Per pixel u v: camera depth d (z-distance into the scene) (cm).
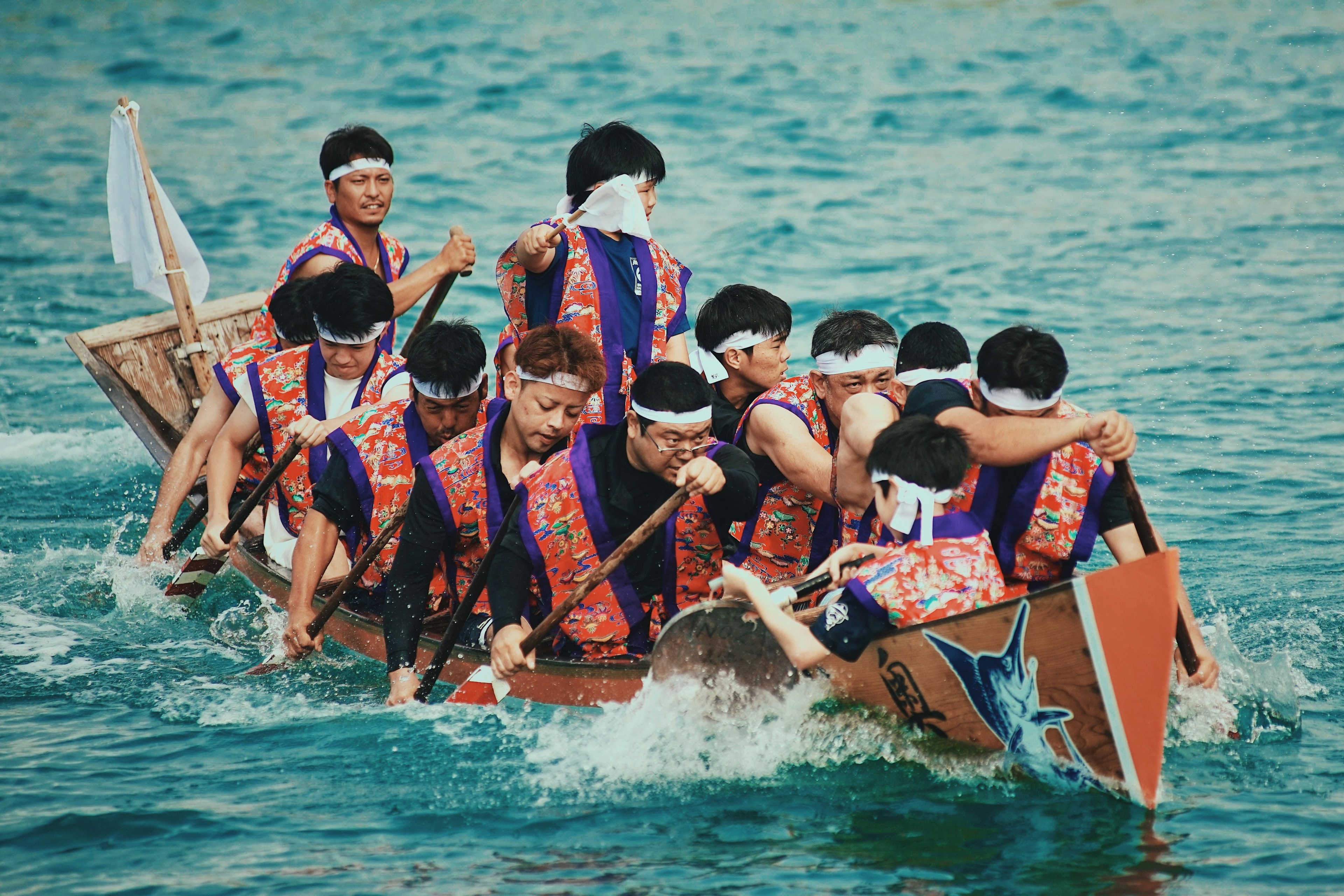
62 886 1008
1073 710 1072
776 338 1420
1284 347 2488
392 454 1481
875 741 1208
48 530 1956
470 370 1417
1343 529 1731
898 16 6106
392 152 1903
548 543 1290
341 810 1141
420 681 1379
